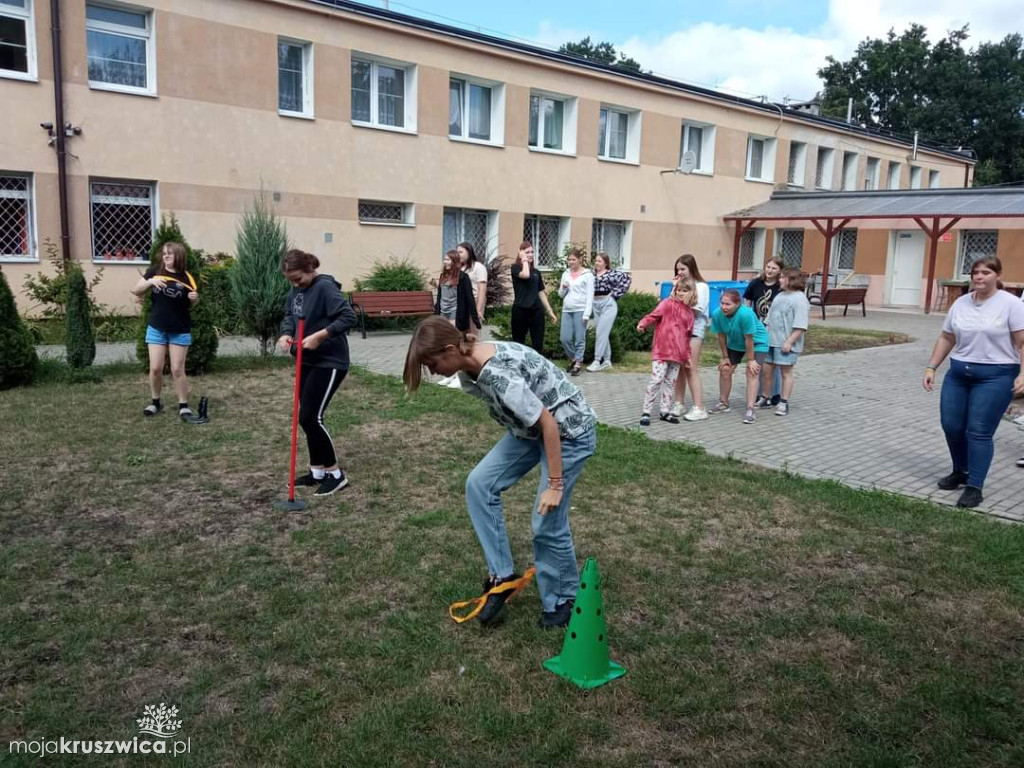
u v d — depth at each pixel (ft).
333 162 56.90
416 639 12.02
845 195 86.28
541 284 33.50
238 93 51.98
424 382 33.01
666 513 17.75
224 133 51.75
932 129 157.69
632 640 12.09
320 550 15.40
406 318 54.39
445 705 10.37
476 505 12.60
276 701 10.44
